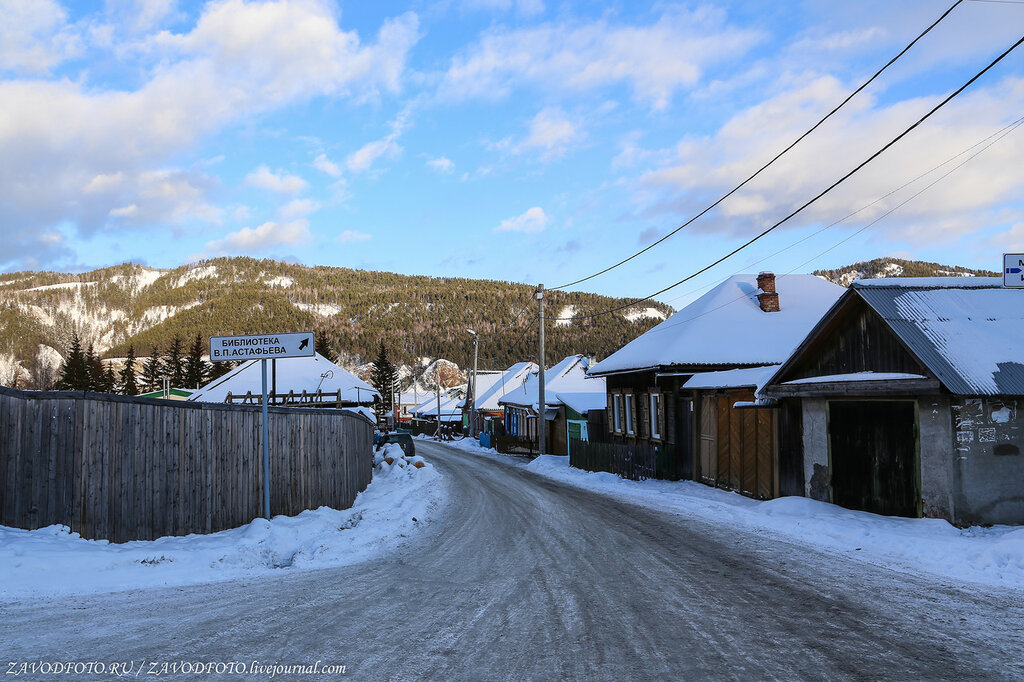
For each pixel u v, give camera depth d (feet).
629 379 90.33
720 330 77.51
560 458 109.81
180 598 22.86
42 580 22.77
